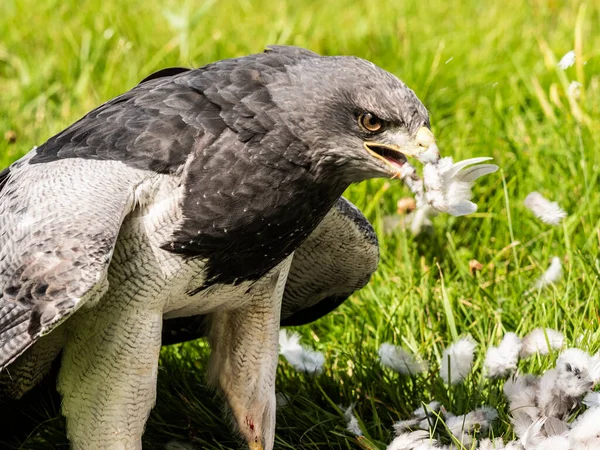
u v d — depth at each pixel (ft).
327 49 51.85
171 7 54.65
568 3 55.72
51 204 25.13
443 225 39.63
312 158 26.37
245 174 26.18
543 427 29.43
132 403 27.45
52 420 32.24
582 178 40.50
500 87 47.73
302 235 27.71
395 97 26.00
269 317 29.78
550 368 31.32
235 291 28.22
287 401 32.76
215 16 55.06
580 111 43.55
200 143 26.22
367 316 36.09
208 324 30.76
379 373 33.42
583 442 28.22
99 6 54.13
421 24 53.62
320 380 33.68
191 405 32.96
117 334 26.86
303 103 26.14
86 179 25.58
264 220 26.55
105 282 24.84
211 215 26.17
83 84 48.19
